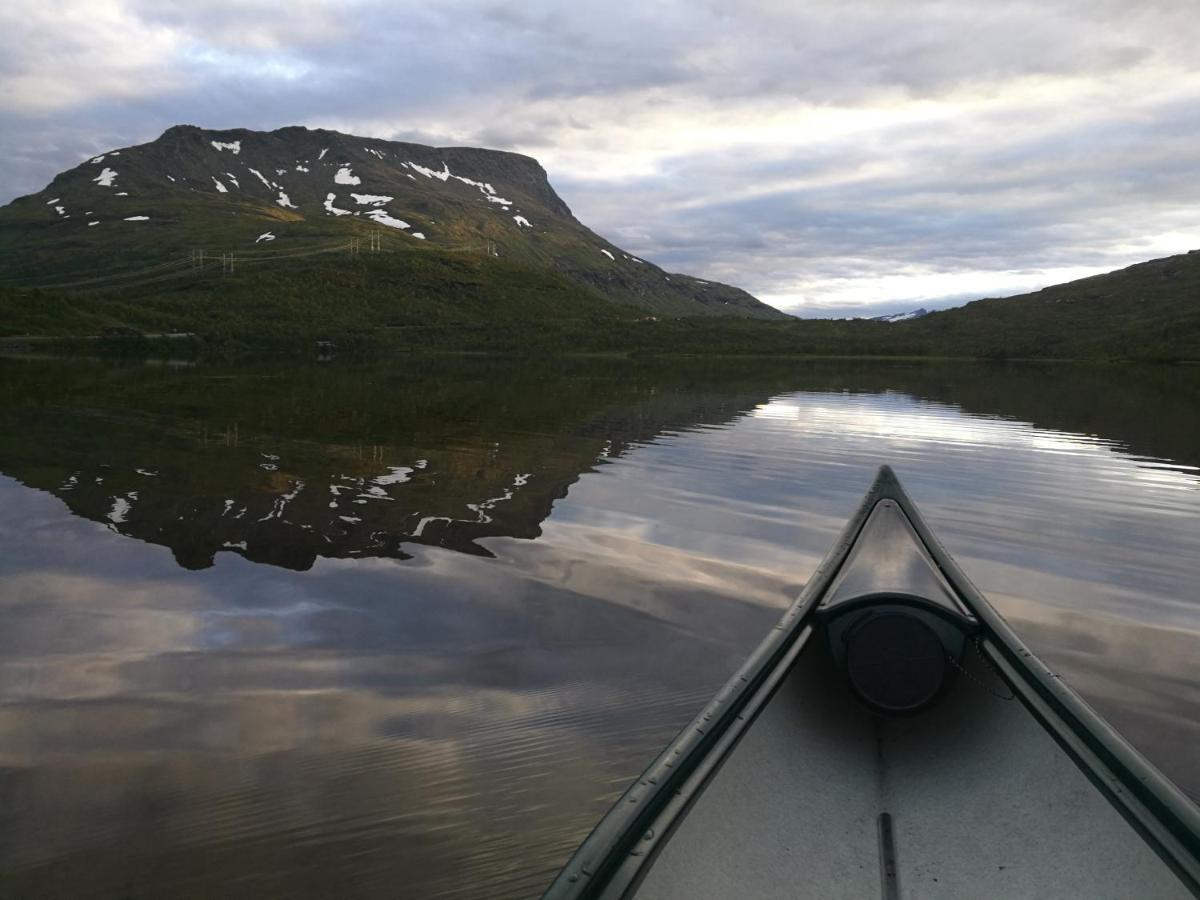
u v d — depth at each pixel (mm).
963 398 28750
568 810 3904
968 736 3879
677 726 4691
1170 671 5555
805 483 12000
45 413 19250
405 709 4895
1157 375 50656
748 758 3293
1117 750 3045
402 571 7445
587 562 7801
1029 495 11523
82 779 4156
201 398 24062
